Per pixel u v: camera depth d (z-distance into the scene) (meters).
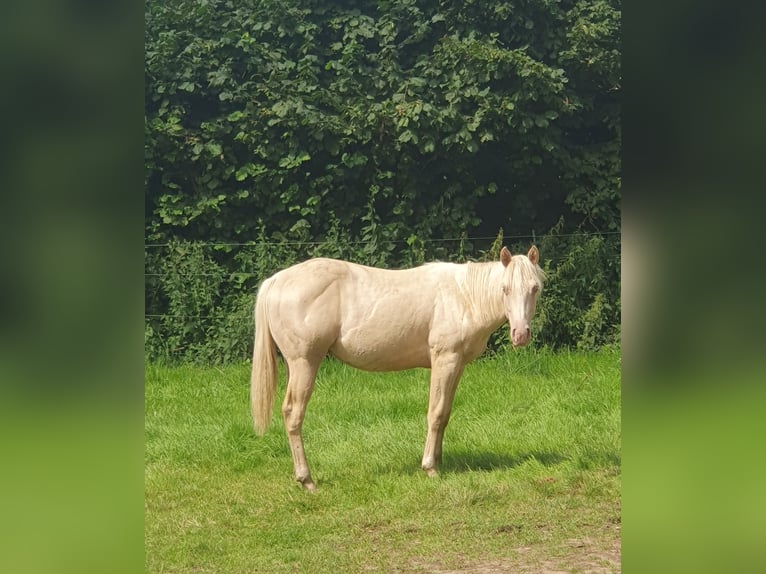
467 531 4.77
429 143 10.20
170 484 5.76
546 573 4.05
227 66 10.45
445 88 10.56
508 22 10.72
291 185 10.38
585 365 9.16
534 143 10.55
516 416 7.28
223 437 6.76
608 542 4.49
